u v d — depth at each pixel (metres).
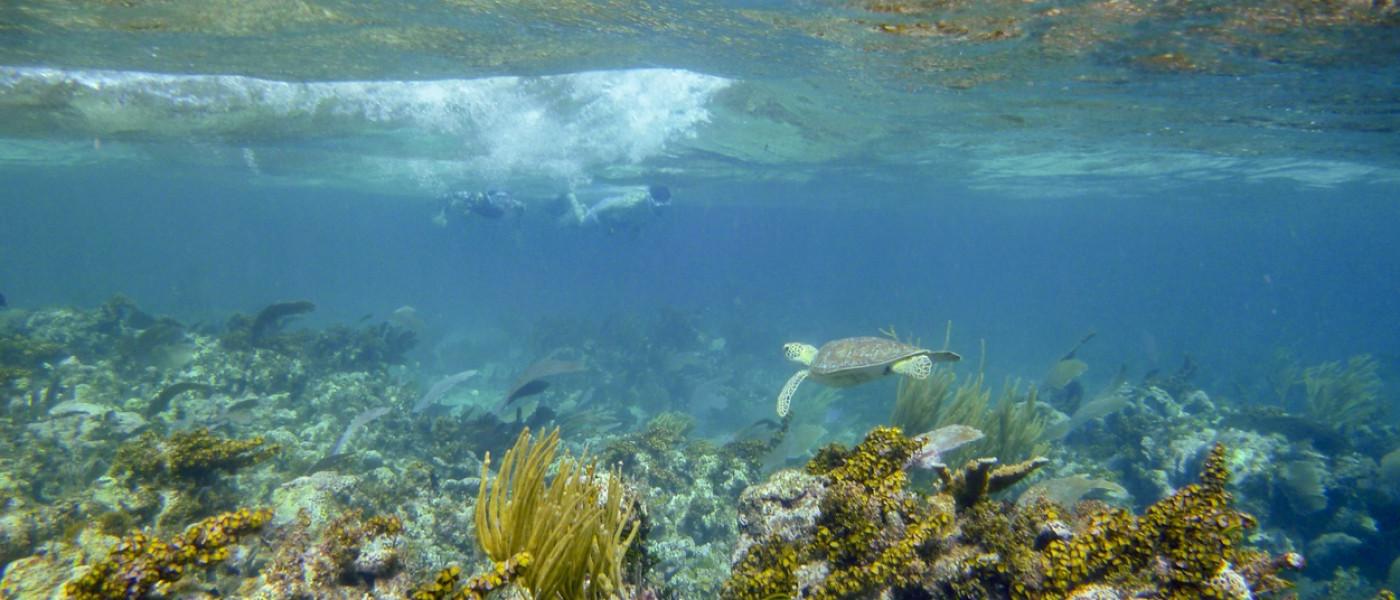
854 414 21.64
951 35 10.70
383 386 16.72
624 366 25.47
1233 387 35.16
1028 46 11.10
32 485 8.50
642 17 10.88
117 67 14.67
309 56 13.66
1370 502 12.39
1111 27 9.93
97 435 10.34
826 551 3.67
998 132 20.56
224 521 3.45
